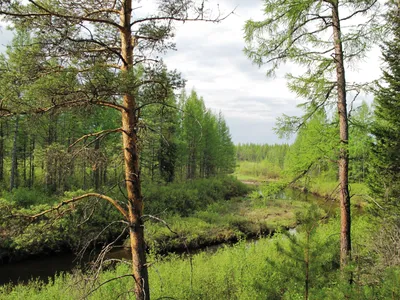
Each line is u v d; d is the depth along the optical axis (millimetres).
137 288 4840
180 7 4809
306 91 7711
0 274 14188
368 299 4883
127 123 4957
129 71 4383
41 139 23344
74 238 13719
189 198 26969
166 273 9828
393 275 4984
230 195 36719
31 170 25234
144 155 22922
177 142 30062
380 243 7379
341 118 7324
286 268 5582
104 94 4434
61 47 4422
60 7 4684
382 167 12672
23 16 4297
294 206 27219
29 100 4566
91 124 20125
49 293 9047
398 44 12203
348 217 7281
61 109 4703
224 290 9000
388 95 12945
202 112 39562
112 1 5312
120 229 17359
